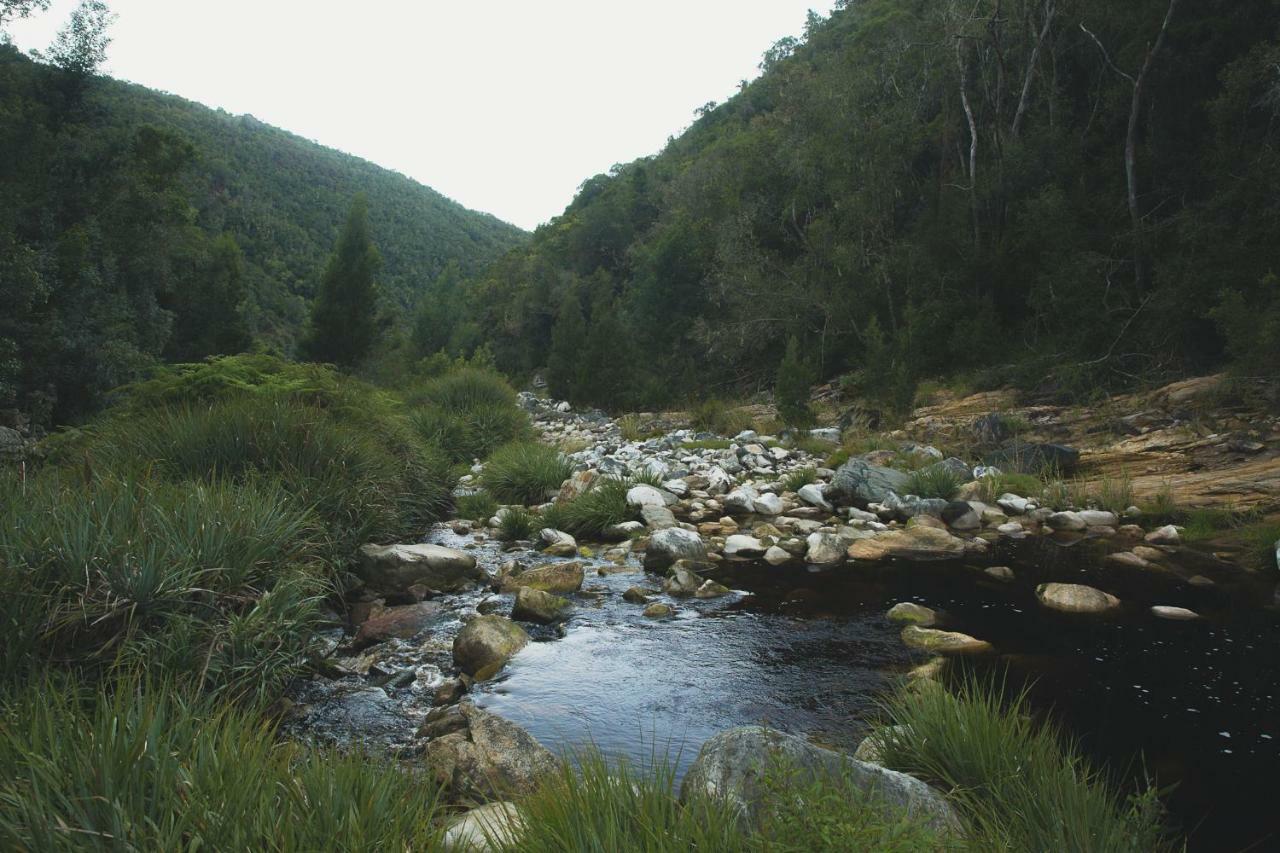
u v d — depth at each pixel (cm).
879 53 2784
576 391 2848
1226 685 440
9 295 1830
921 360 1961
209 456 666
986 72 2441
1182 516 901
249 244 10800
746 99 7100
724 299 3216
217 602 430
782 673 466
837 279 2681
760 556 775
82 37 2550
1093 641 518
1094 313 1698
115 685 348
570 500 984
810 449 1499
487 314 7600
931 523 875
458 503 1012
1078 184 2062
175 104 16150
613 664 482
